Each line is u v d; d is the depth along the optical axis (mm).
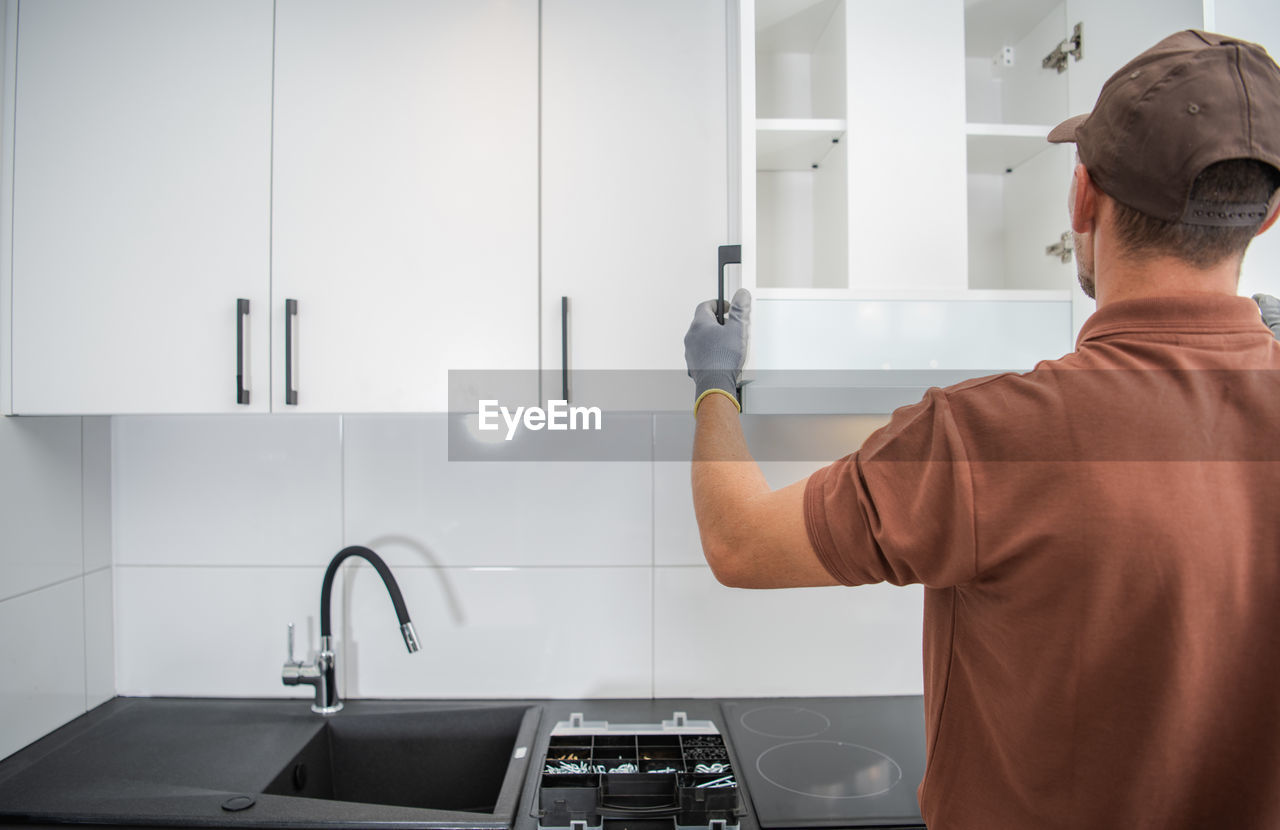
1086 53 1101
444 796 1327
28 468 1202
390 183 1088
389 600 1393
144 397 1088
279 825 977
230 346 1081
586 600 1396
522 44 1098
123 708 1356
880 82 1033
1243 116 511
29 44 1097
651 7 1106
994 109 1328
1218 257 559
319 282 1083
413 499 1394
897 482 599
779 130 1042
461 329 1089
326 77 1088
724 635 1400
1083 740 547
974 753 641
